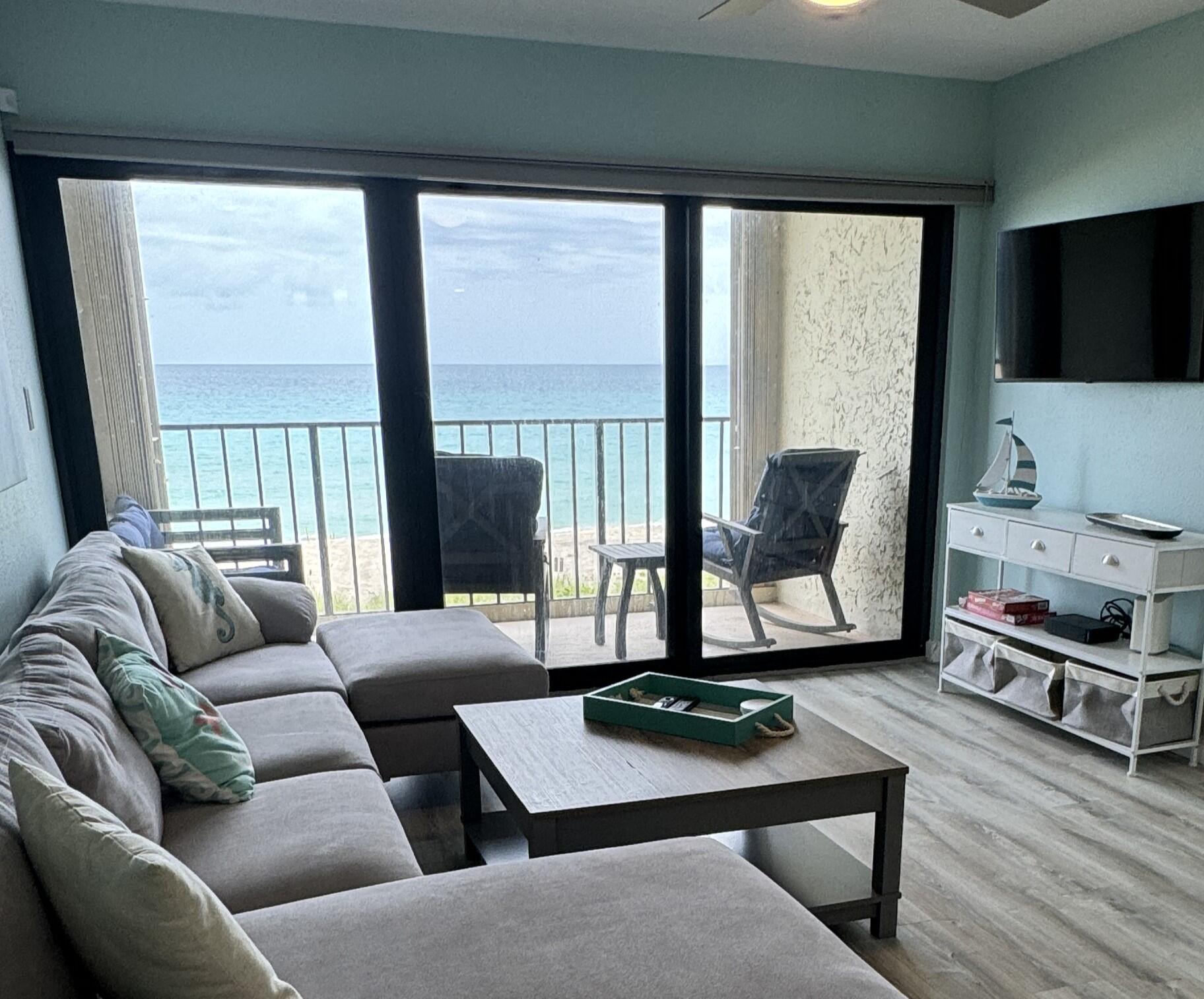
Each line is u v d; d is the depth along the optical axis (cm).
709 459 373
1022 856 235
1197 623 299
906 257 381
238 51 290
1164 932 203
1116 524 301
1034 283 335
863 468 393
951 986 184
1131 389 320
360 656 274
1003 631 330
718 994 113
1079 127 336
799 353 377
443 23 300
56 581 220
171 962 84
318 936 124
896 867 198
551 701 232
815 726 214
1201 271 281
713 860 147
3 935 89
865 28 309
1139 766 290
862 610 404
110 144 278
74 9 275
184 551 282
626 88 330
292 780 188
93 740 145
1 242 253
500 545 359
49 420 292
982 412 390
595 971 117
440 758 262
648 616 379
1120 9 291
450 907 131
